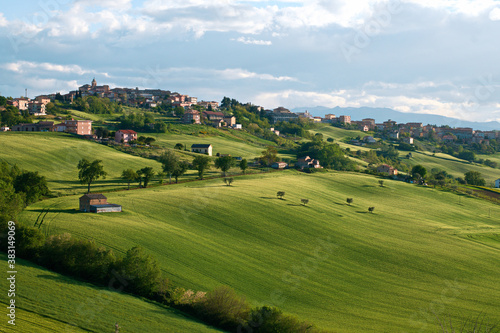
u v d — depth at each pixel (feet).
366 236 412.98
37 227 307.58
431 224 480.23
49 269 241.76
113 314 199.41
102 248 249.14
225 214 414.00
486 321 260.21
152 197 443.73
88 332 178.09
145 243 308.60
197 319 216.54
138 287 235.20
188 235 346.13
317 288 288.51
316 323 232.94
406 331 236.84
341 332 222.07
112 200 418.10
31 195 385.91
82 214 358.02
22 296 197.16
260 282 284.20
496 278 336.29
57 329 174.19
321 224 428.97
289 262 329.11
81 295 213.05
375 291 295.69
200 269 284.82
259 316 212.43
